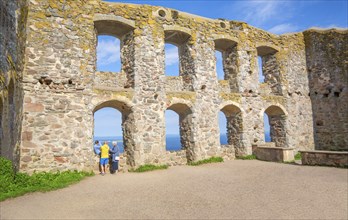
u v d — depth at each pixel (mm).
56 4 10891
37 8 10508
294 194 6926
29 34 10242
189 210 5738
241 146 15383
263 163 13227
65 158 10359
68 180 9109
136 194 7207
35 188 7836
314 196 6691
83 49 11258
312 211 5586
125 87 12797
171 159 13211
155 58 12914
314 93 18672
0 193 7109
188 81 14344
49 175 9516
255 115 15922
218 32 15281
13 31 8961
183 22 14016
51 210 5859
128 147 12250
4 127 9414
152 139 12352
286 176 9383
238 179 9078
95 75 12180
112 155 11281
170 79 14305
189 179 9211
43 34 10516
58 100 10516
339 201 6234
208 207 5938
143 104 12328
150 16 13055
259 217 5273
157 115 12617
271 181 8586
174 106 14117
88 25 11477
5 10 8344
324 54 18594
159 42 13133
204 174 10188
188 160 13812
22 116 9750
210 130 14219
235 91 15758
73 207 6082
